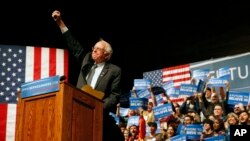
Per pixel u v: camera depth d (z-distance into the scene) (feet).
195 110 18.19
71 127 7.30
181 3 22.08
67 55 18.48
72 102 7.42
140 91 20.25
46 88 7.37
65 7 23.00
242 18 20.01
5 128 16.75
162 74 20.29
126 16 23.45
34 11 22.77
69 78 23.29
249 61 17.80
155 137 18.07
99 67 10.14
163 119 18.52
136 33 23.43
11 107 17.12
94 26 23.97
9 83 17.53
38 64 17.99
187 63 21.44
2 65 17.69
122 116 20.16
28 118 7.43
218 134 16.67
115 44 23.88
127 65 23.41
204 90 18.39
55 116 7.14
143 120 19.16
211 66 18.79
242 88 17.66
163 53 22.43
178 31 22.17
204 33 21.21
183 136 16.97
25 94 7.59
